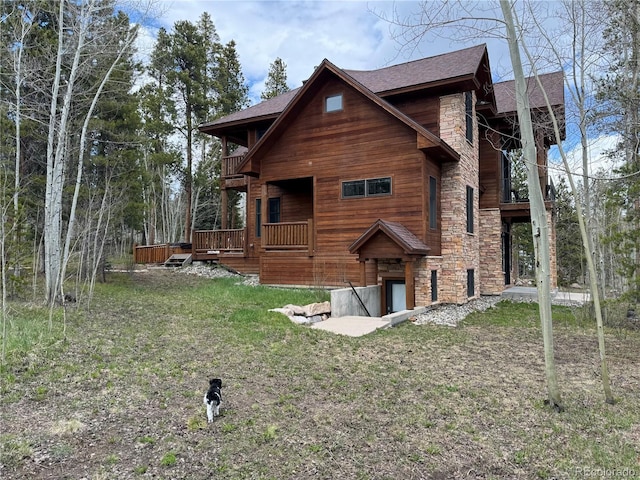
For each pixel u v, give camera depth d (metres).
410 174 11.46
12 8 11.27
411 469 3.21
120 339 6.46
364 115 12.23
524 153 4.62
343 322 9.06
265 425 3.83
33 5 11.06
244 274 17.05
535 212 4.59
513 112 13.51
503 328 9.25
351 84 11.99
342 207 12.52
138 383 4.70
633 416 4.29
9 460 3.05
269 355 6.07
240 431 3.70
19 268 9.64
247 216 17.23
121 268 19.19
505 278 18.39
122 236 23.42
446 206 12.43
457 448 3.57
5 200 7.42
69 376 4.78
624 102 8.43
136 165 17.03
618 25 7.80
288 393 4.66
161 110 27.75
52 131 10.01
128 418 3.85
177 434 3.59
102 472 2.97
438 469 3.24
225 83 31.25
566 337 8.27
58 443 3.34
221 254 17.94
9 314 7.62
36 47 11.78
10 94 12.59
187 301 10.52
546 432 3.91
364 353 6.55
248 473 3.05
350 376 5.34
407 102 12.79
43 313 8.09
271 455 3.32
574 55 7.09
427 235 11.37
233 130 17.56
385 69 15.72
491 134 14.99
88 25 10.36
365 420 4.04
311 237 13.01
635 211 9.27
